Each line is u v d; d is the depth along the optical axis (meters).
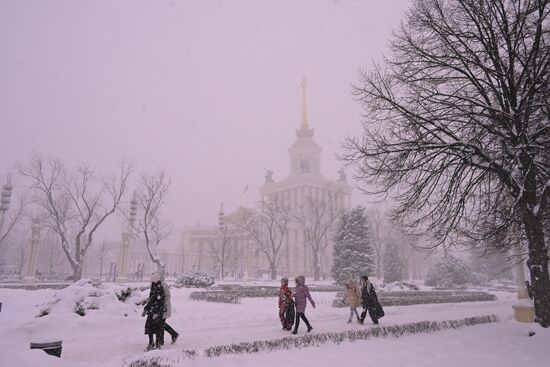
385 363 8.03
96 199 43.19
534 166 10.86
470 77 12.23
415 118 12.27
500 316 17.19
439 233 12.91
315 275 56.62
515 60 12.23
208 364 7.45
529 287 18.38
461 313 18.58
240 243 88.31
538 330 11.12
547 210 12.76
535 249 11.59
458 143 11.30
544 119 12.59
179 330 12.19
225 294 21.31
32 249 34.84
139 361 7.30
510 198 12.86
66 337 10.89
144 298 15.68
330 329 12.29
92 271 102.00
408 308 20.11
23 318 13.32
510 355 9.10
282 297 12.28
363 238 48.00
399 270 56.88
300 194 100.69
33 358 6.26
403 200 12.79
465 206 12.74
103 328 11.98
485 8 12.33
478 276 61.00
